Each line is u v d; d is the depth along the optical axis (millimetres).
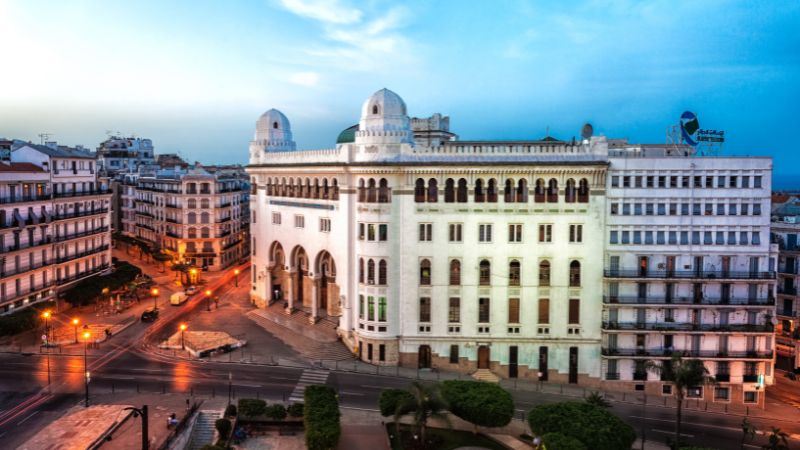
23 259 91438
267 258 105000
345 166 80812
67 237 102188
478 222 77500
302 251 99375
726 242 74938
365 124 81062
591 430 51781
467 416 58312
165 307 107938
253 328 95750
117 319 97875
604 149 75875
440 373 77688
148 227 157125
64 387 69562
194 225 139500
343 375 75812
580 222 76438
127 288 112250
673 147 89750
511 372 78625
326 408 57656
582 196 76562
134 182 169375
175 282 128625
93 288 101688
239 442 57906
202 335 86250
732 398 75438
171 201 142625
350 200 82688
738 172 74500
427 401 54875
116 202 176625
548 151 77000
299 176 94562
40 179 96500
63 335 87750
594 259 76438
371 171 77750
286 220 98938
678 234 75188
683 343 76000
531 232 76938
